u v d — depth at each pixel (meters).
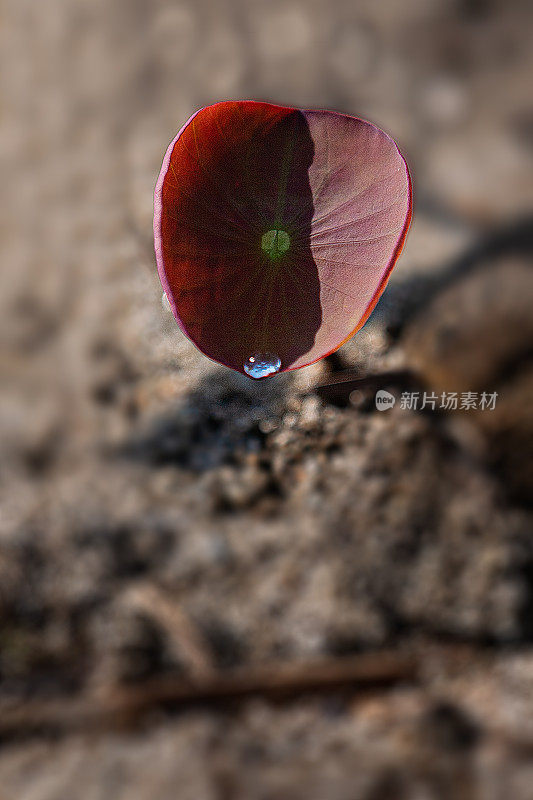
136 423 0.42
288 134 0.35
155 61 0.50
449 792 0.36
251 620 0.40
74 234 0.45
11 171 0.46
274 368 0.36
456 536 0.41
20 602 0.40
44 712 0.38
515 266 0.43
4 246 0.45
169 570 0.41
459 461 0.42
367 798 0.35
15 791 0.36
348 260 0.35
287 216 0.36
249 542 0.41
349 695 0.39
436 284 0.43
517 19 0.51
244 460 0.41
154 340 0.42
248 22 0.51
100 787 0.36
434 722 0.38
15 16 0.53
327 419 0.41
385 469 0.41
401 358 0.42
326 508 0.41
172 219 0.35
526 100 0.47
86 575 0.40
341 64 0.49
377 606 0.41
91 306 0.43
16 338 0.43
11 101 0.49
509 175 0.45
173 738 0.38
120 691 0.39
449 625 0.40
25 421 0.42
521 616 0.41
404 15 0.51
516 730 0.38
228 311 0.36
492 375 0.42
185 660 0.40
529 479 0.41
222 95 0.48
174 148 0.35
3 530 0.41
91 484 0.41
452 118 0.47
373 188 0.35
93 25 0.52
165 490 0.41
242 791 0.36
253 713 0.39
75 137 0.47
